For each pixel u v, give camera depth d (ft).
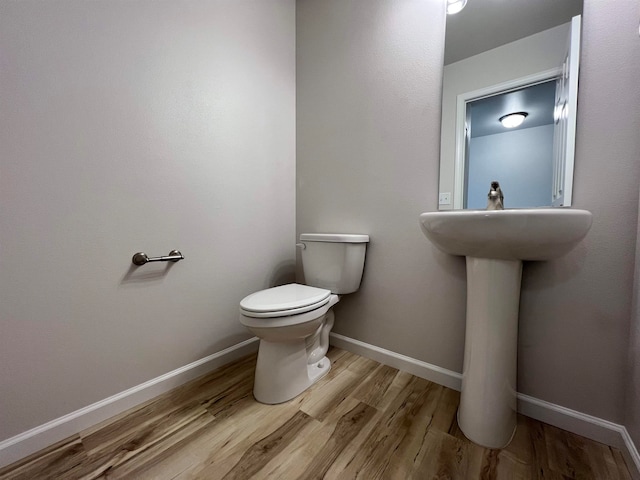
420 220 3.27
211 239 4.59
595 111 3.01
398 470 2.79
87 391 3.38
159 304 4.00
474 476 2.72
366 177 4.88
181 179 4.17
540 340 3.43
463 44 3.88
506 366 3.08
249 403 3.83
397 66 4.45
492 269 3.03
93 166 3.33
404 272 4.52
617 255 2.95
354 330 5.24
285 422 3.45
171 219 4.08
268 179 5.45
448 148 4.04
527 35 3.46
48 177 3.02
